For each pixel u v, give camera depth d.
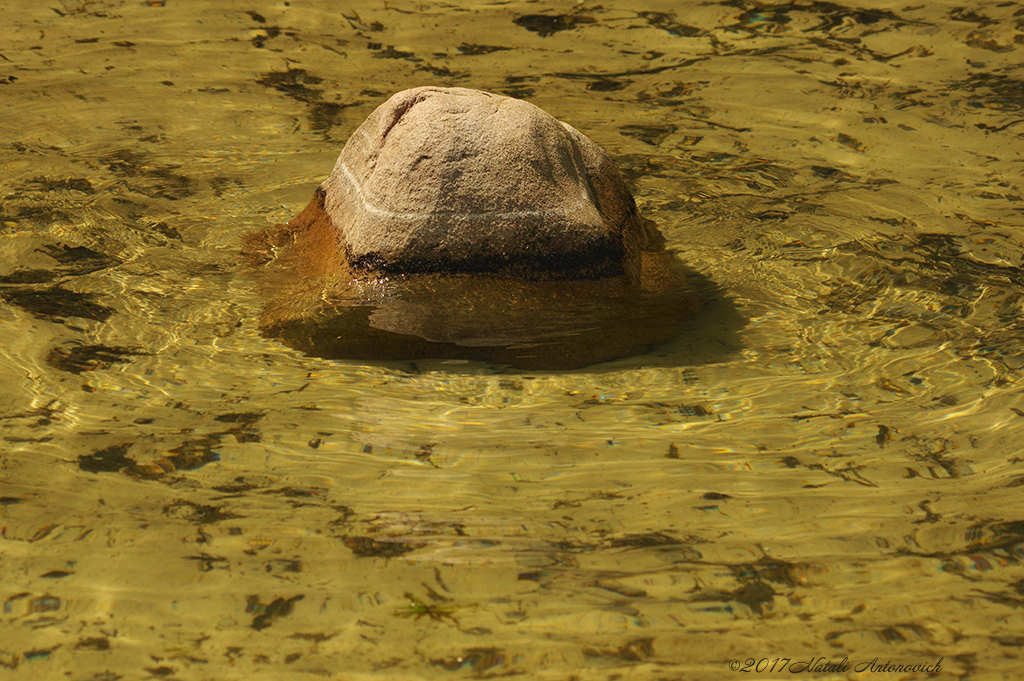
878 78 9.09
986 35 9.75
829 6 10.55
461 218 5.48
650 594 3.64
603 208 5.99
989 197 7.12
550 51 9.77
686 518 4.08
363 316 5.38
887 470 4.40
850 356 5.32
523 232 5.52
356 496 4.19
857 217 6.90
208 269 6.11
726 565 3.80
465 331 5.33
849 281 6.11
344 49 9.81
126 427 4.60
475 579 3.71
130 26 10.23
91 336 5.34
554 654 3.35
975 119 8.30
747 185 7.40
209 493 4.18
